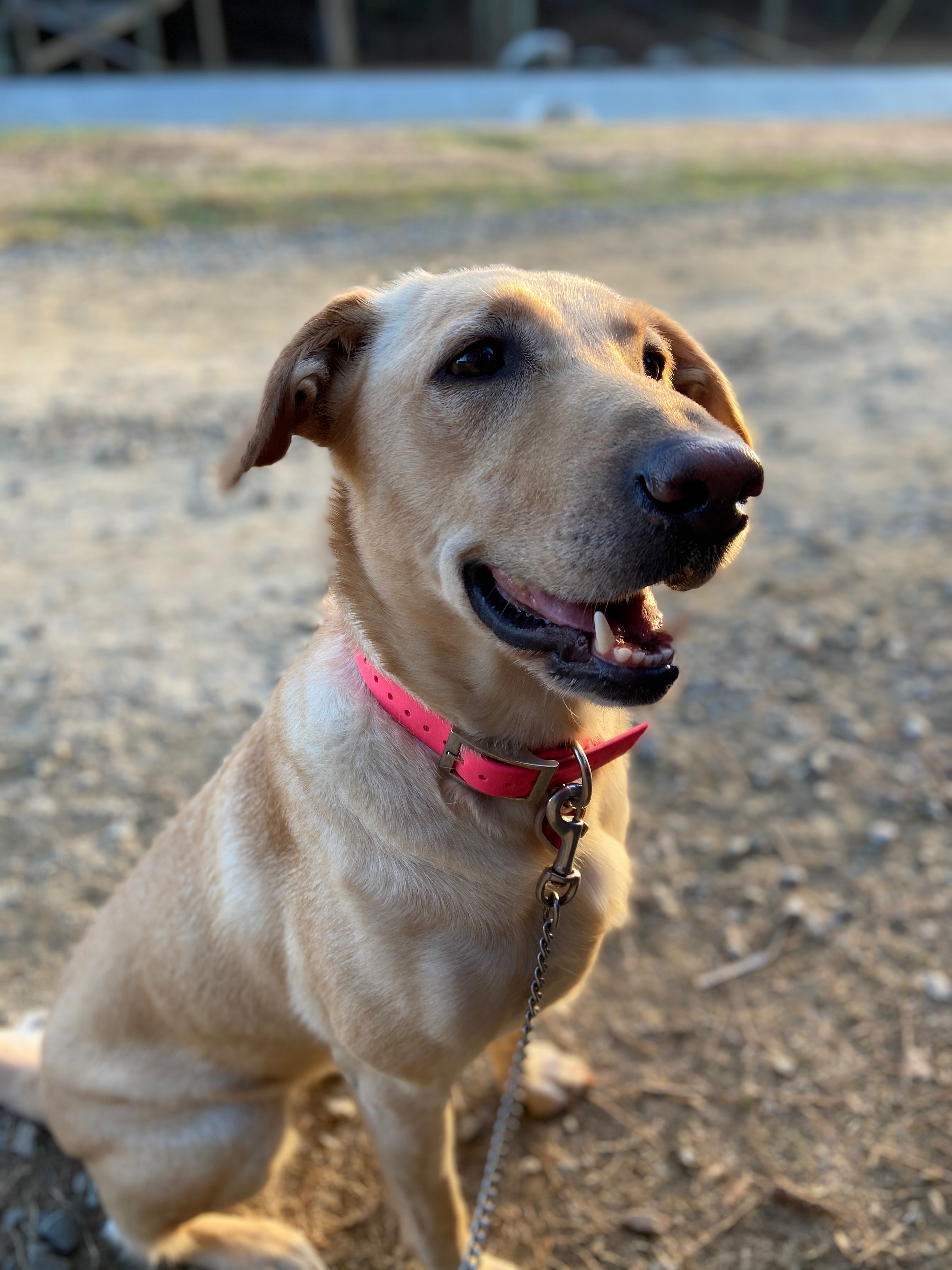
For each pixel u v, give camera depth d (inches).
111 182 107.8
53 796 32.2
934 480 48.9
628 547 15.3
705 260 87.4
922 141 142.3
